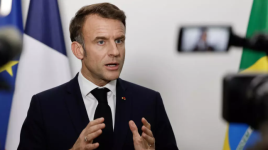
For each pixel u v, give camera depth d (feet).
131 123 5.06
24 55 8.43
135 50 9.12
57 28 8.62
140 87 6.52
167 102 9.18
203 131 9.25
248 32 8.44
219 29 2.35
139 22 9.11
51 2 8.64
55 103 5.90
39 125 5.77
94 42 5.55
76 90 5.98
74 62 9.14
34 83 8.39
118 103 5.93
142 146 4.91
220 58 9.10
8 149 8.26
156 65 9.12
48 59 8.53
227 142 8.47
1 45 2.65
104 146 5.56
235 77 1.46
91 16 5.65
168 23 9.07
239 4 9.05
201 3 9.05
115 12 5.61
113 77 5.55
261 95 1.38
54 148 5.60
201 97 9.18
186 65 9.12
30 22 8.54
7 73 8.12
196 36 2.38
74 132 5.62
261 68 8.06
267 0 8.38
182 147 9.27
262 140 1.39
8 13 8.40
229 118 1.47
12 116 8.30
